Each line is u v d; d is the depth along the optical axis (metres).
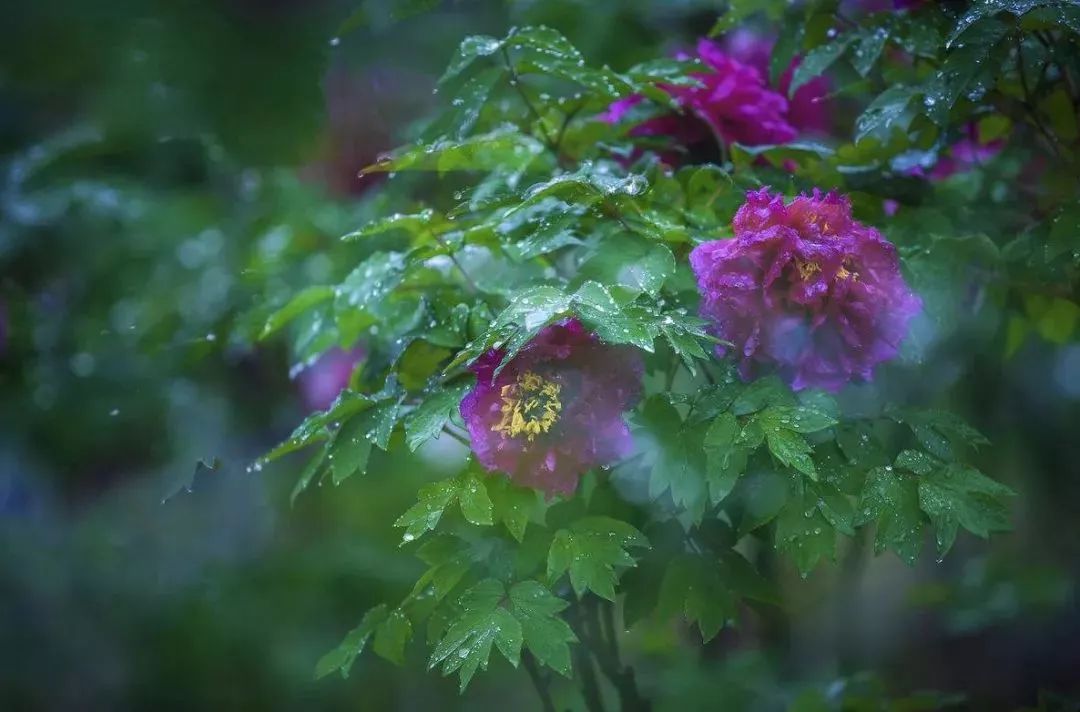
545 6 2.63
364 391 2.27
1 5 2.20
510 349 2.00
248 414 2.70
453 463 3.24
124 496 2.82
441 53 2.64
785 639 2.62
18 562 2.86
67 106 2.63
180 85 2.28
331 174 2.75
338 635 2.92
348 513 3.22
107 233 2.82
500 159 2.25
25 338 2.77
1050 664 2.73
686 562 2.14
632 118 2.30
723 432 2.05
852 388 2.21
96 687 2.84
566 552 2.07
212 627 2.90
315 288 2.30
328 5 2.27
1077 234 2.14
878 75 2.36
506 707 3.07
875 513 2.07
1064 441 2.63
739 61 2.49
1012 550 2.82
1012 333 2.44
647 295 2.10
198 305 2.78
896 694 2.72
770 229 2.04
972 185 2.39
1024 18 2.13
